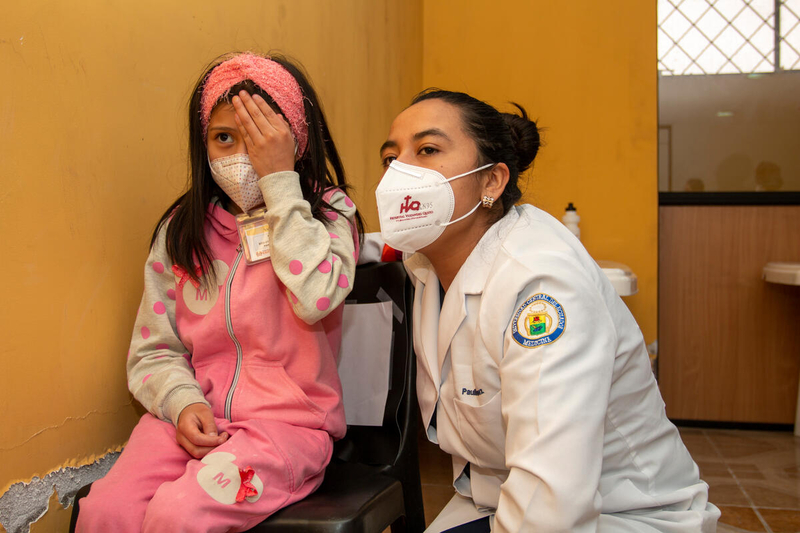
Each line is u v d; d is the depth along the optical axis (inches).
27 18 37.0
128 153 46.1
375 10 100.8
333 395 43.5
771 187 125.2
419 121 40.3
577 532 29.1
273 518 35.1
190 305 44.5
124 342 46.1
